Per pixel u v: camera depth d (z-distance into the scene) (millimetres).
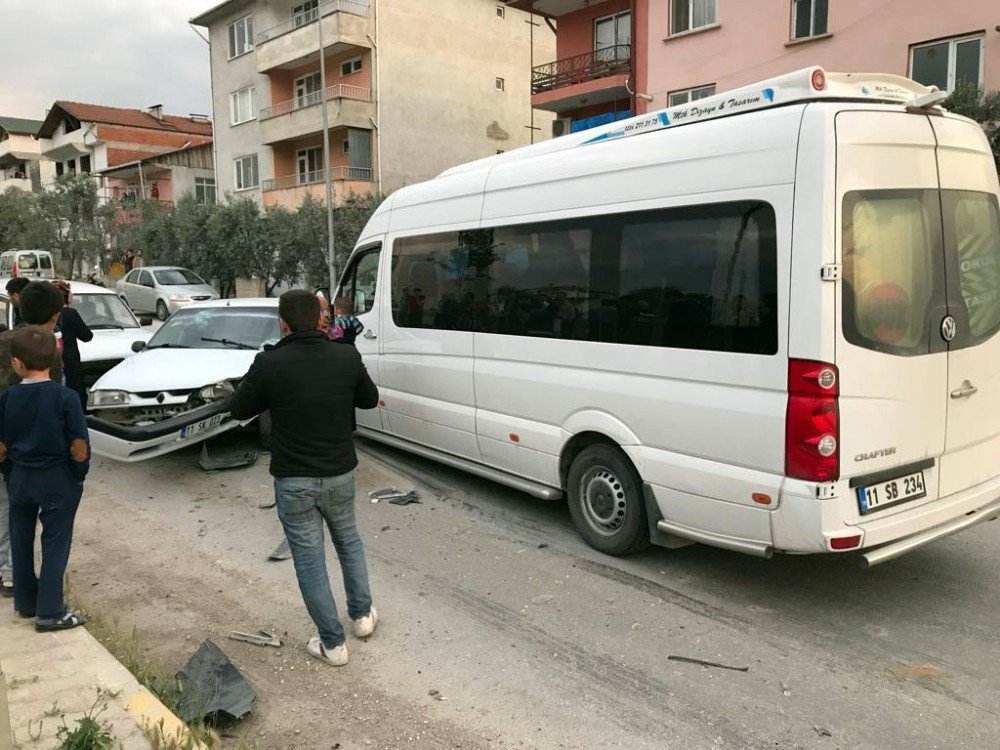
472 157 32312
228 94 36219
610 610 4223
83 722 2785
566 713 3270
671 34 18312
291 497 3572
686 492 4258
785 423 3701
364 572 3896
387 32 29422
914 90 4184
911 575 4609
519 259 5426
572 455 5195
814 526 3639
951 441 4070
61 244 38562
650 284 4426
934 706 3268
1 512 4324
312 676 3592
